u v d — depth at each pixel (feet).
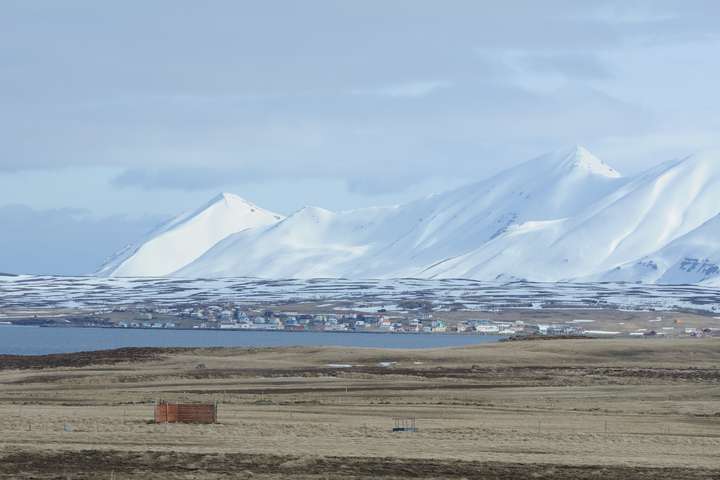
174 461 614.34
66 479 558.56
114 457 622.13
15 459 611.47
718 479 590.14
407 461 623.36
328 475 579.07
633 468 617.62
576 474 597.11
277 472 586.04
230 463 609.01
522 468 610.24
